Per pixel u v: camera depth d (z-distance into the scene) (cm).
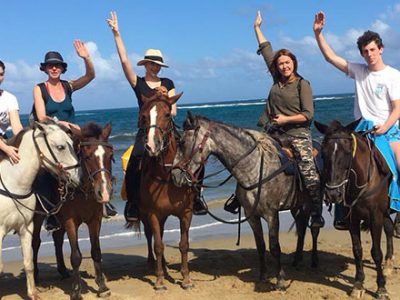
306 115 441
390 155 420
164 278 504
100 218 445
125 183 491
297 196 456
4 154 417
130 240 722
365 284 465
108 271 558
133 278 518
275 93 461
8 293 487
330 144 386
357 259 431
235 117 4062
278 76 462
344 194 392
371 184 404
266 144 438
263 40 527
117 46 471
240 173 434
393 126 434
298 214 505
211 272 529
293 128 460
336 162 381
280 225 782
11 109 456
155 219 457
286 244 651
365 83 438
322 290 450
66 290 485
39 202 441
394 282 472
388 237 504
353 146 392
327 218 822
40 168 420
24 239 427
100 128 414
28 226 425
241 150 430
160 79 488
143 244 699
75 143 411
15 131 453
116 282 503
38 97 454
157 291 461
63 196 414
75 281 439
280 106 459
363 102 441
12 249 691
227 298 443
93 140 404
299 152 447
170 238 718
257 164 434
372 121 429
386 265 505
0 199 404
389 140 430
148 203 453
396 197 415
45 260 621
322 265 539
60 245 521
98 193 393
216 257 598
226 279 499
